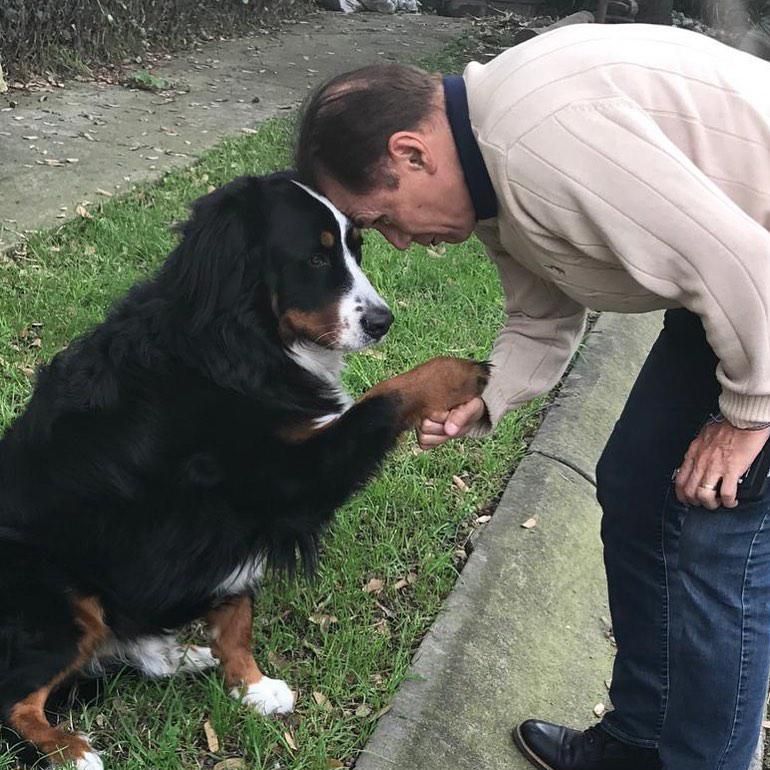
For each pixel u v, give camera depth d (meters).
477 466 3.89
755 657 2.10
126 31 9.79
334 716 2.67
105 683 2.66
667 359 2.23
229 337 2.51
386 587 3.18
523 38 12.34
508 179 1.82
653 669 2.47
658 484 2.28
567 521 3.71
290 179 2.66
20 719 2.41
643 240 1.72
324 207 2.66
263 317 2.58
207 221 2.54
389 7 14.51
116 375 2.53
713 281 1.68
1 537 2.51
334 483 2.57
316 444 2.54
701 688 2.14
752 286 1.66
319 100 2.00
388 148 1.91
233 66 10.11
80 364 2.61
